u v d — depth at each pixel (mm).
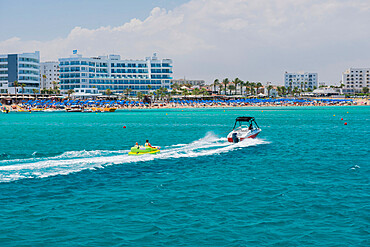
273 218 22844
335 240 19781
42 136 72125
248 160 41781
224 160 41719
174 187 29969
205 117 144750
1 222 22344
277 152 47562
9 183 31141
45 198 27094
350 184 30500
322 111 195750
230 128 91500
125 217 23172
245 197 27094
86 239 20031
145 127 95250
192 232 20859
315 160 41688
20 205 25516
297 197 26938
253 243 19516
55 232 20906
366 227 21312
